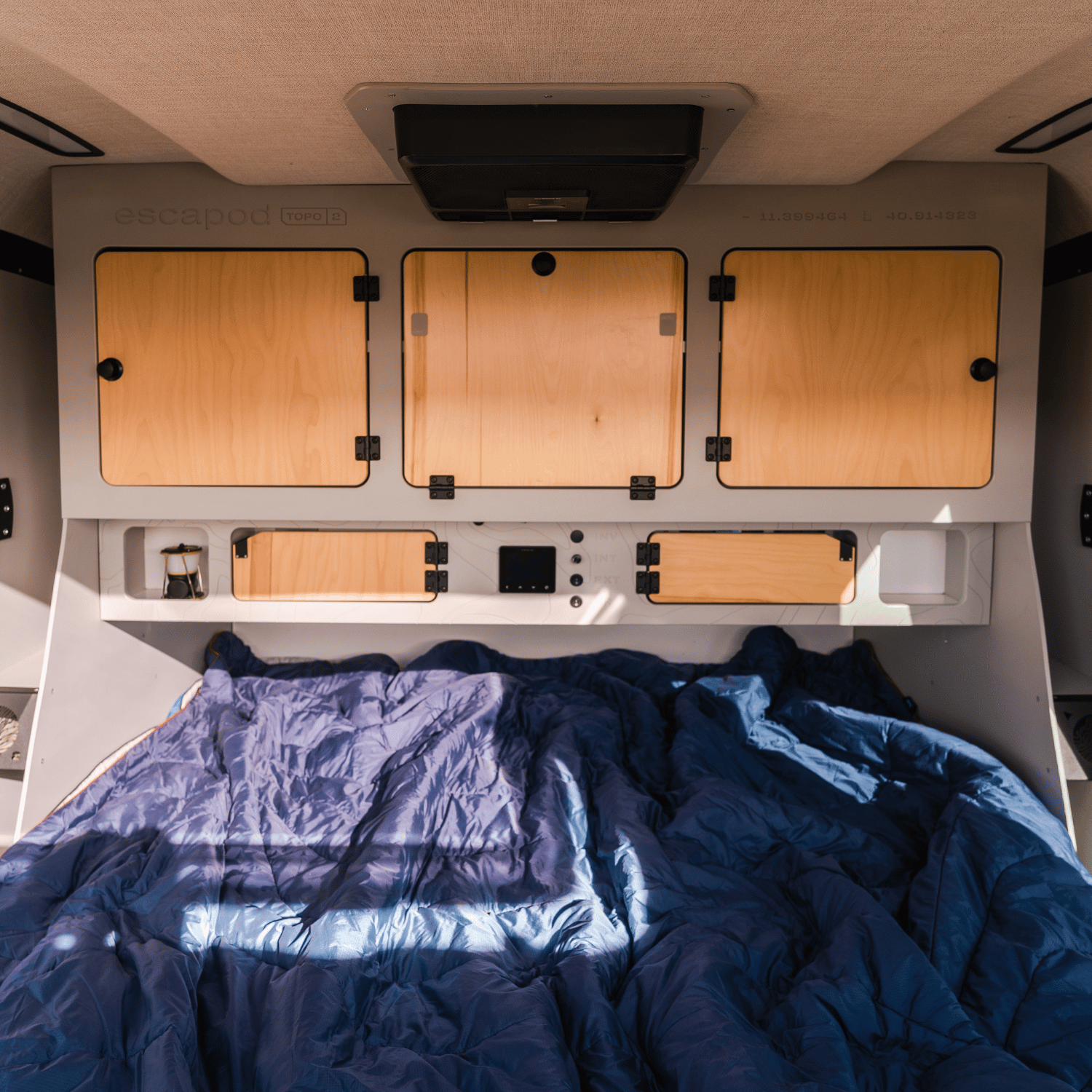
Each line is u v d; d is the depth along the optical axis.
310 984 1.32
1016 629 2.21
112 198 2.15
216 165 1.98
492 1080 1.18
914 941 1.56
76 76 1.46
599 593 2.36
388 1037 1.30
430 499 2.23
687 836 1.91
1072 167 2.10
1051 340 2.41
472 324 2.18
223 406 2.20
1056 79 1.61
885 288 2.16
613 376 2.20
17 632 2.38
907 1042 1.33
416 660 2.97
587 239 2.16
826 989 1.36
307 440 2.21
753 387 2.19
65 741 2.21
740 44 1.34
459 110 1.59
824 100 1.58
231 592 2.36
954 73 1.45
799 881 1.75
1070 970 1.44
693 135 1.60
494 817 2.04
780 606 2.35
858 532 2.33
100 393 2.20
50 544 2.55
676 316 2.18
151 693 2.64
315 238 2.16
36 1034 1.22
